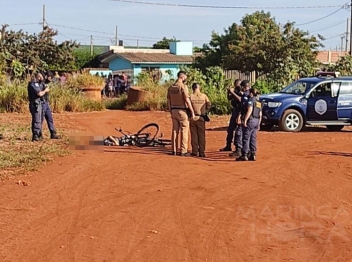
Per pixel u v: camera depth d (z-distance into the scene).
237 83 14.99
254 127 13.82
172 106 14.58
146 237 7.95
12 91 27.72
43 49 50.56
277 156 14.65
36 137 16.61
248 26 52.28
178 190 10.67
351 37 45.88
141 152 15.03
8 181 11.25
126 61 59.72
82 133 18.27
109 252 7.36
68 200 9.92
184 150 14.59
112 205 9.60
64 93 29.23
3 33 48.88
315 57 45.34
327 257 7.23
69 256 7.21
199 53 66.75
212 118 25.52
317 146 16.70
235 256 7.23
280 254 7.33
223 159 14.09
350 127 22.91
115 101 32.41
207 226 8.48
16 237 7.96
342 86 21.09
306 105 20.86
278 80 31.77
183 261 7.04
